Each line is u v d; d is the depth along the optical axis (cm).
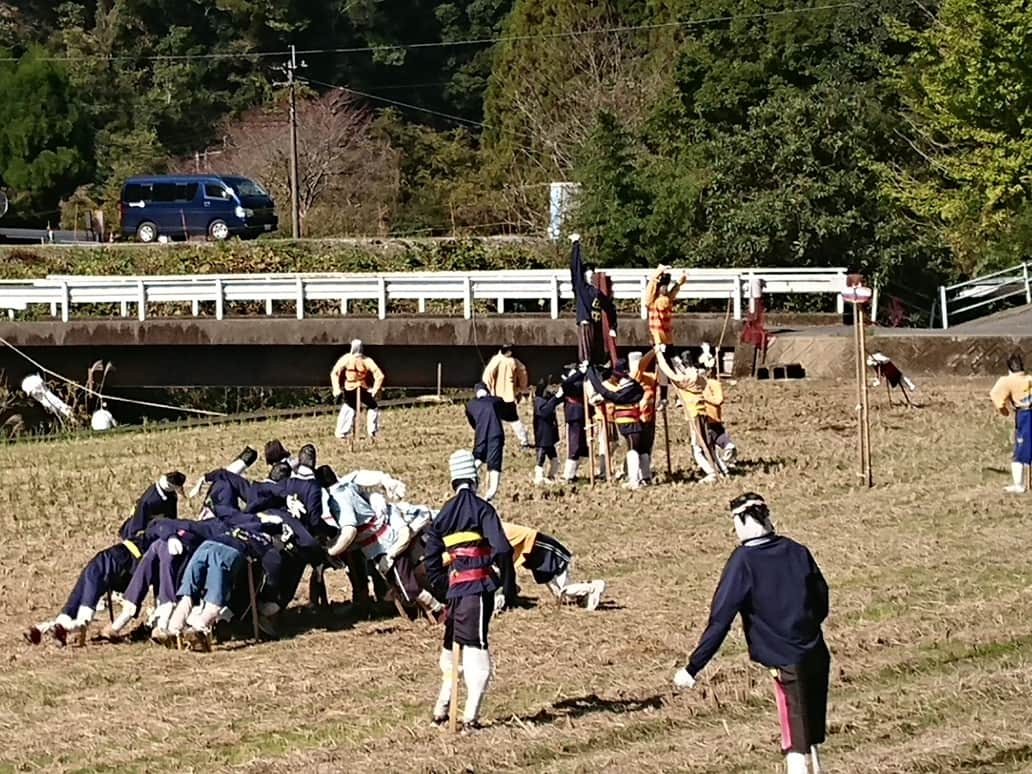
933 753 992
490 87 6581
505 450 2534
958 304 4006
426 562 1066
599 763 988
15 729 1122
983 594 1473
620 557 1675
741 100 4438
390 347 3447
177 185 4878
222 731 1097
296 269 4419
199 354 3531
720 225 3953
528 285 3416
